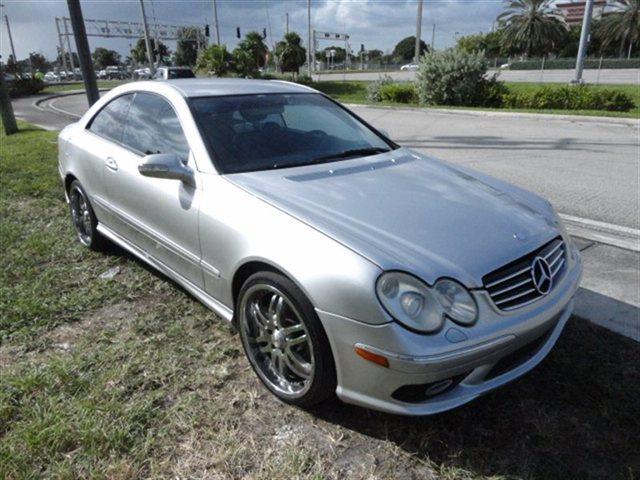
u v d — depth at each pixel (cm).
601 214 561
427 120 1511
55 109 2159
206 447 241
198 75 3688
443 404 229
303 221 256
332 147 360
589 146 983
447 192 307
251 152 330
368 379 228
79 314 356
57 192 638
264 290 264
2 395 269
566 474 225
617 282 393
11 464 227
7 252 455
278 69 4566
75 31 899
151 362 302
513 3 5669
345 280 226
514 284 245
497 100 1919
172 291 388
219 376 291
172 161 308
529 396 271
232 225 278
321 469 228
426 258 236
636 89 2419
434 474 227
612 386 276
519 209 300
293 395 262
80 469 228
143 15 3622
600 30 5716
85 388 278
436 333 219
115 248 465
